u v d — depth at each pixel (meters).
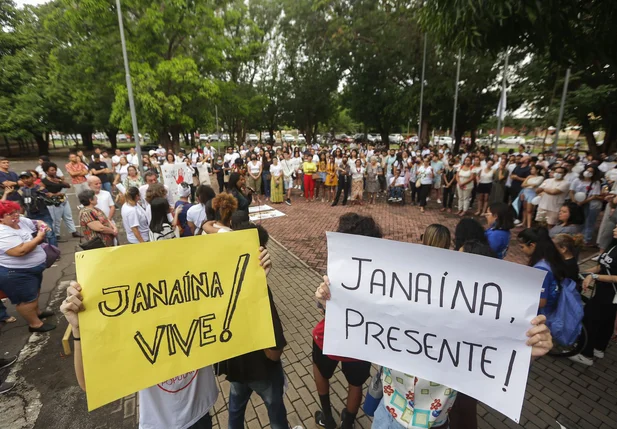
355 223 2.26
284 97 34.03
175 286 1.67
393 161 12.69
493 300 1.50
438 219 9.45
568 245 3.28
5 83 25.25
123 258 1.57
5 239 3.61
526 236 3.37
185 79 18.34
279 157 13.48
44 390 3.12
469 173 9.55
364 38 23.12
